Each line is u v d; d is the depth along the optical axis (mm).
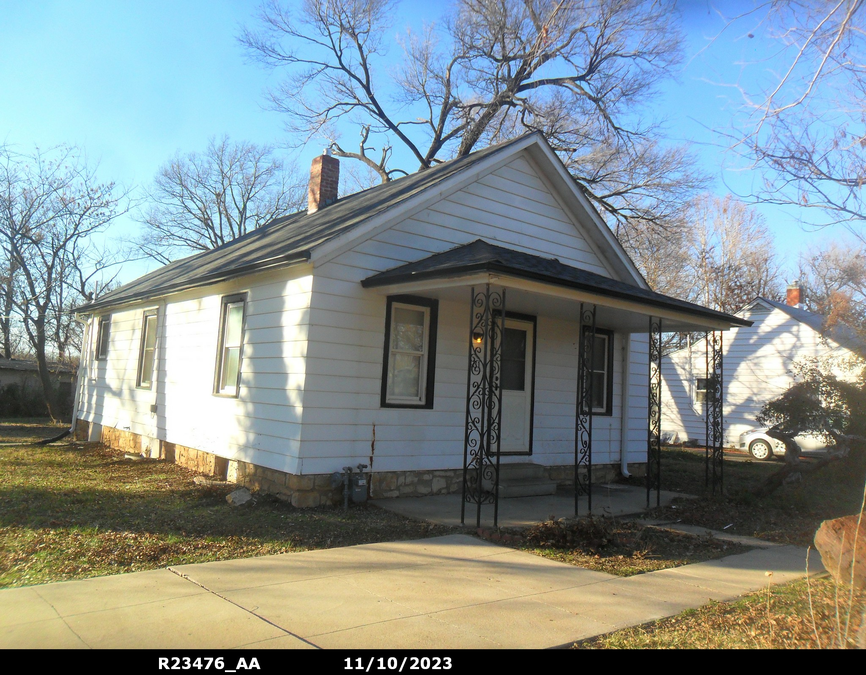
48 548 6270
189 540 6734
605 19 13781
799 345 21766
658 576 6109
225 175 38219
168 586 5223
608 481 12664
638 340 13695
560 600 5215
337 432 8750
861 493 11977
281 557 6254
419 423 9664
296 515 7996
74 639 4074
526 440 11219
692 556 7004
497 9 19359
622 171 23094
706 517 9078
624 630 4602
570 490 11250
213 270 11352
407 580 5613
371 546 6781
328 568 5902
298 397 8539
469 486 10117
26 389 28500
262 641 4117
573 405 12047
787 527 8672
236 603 4828
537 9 14234
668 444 24062
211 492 9133
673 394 25391
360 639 4211
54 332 31188
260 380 9484
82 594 4969
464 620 4648
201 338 11484
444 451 9938
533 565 6277
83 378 18047
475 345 10398
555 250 12078
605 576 6016
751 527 8602
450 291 9094
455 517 8242
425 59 27062
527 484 10289
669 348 29000
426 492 9672
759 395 22719
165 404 12609
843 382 13477
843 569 5676
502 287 8008
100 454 13938
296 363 8688
